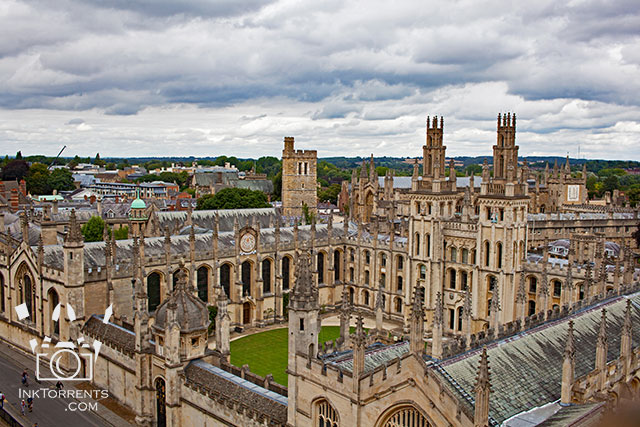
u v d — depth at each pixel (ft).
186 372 257.75
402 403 170.09
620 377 207.31
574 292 383.86
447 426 160.35
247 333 448.24
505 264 391.86
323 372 191.83
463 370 182.29
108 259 363.97
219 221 601.62
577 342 221.66
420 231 444.96
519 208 394.52
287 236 508.12
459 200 603.67
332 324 471.62
